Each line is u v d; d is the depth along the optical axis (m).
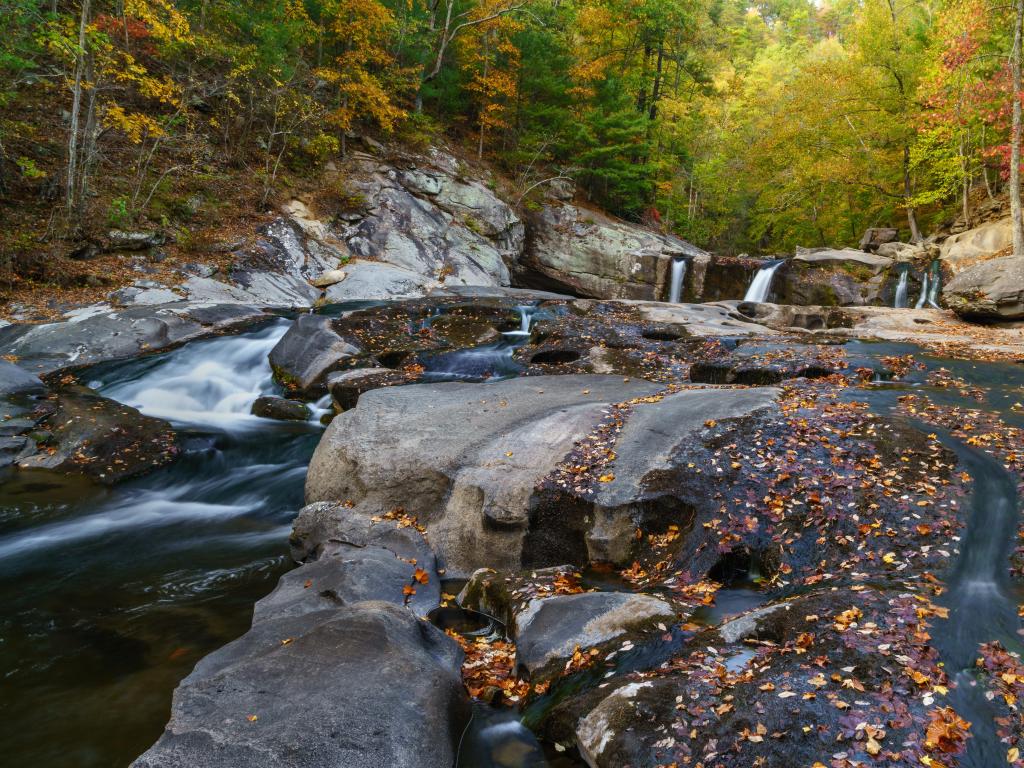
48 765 3.31
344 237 20.70
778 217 34.88
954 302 15.66
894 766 2.67
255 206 19.55
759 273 24.33
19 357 11.23
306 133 22.59
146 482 8.13
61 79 18.06
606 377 8.91
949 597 3.87
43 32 14.22
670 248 28.55
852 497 5.08
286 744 2.89
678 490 5.40
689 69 37.31
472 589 5.05
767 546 4.88
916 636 3.46
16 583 5.58
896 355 10.80
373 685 3.35
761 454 5.79
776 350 11.18
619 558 5.32
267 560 6.14
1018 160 18.42
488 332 13.70
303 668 3.49
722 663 3.52
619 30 32.50
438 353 12.11
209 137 20.73
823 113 27.52
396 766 2.90
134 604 5.23
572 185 30.88
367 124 25.38
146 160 17.91
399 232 21.83
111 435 8.78
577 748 3.30
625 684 3.45
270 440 9.38
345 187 22.14
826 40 52.16
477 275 22.08
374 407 7.43
